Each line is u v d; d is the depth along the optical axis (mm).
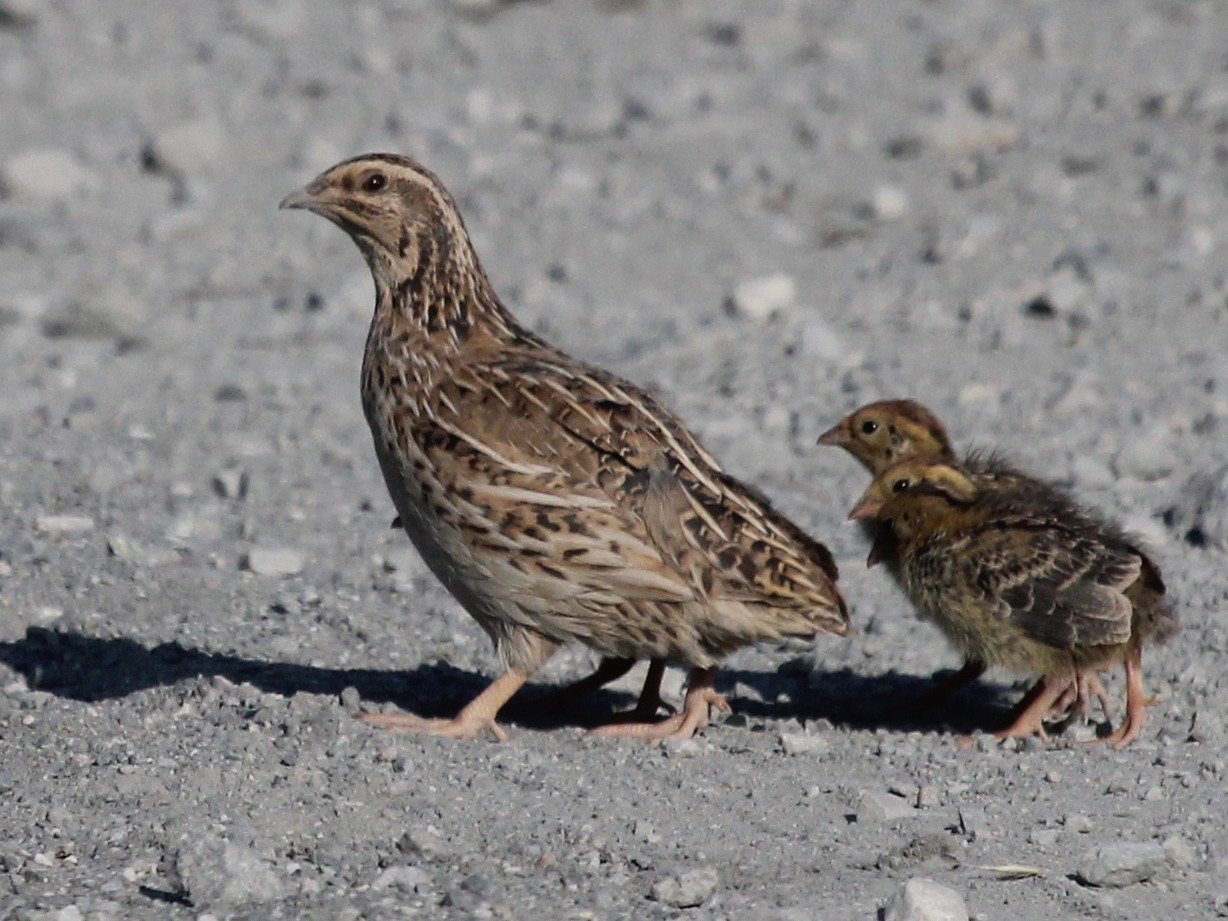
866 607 14109
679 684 12922
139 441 17703
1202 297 20531
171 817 10211
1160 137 26000
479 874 9703
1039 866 9906
